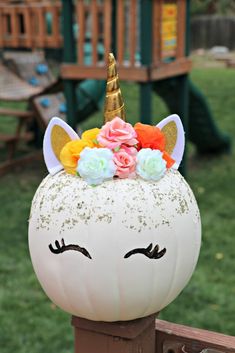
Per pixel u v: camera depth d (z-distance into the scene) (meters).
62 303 1.41
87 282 1.32
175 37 6.34
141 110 5.81
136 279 1.31
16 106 11.77
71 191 1.33
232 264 4.66
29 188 6.77
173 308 3.92
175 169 1.46
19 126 7.59
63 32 6.16
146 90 5.72
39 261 1.39
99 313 1.37
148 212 1.31
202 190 6.67
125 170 1.32
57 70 14.59
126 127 1.37
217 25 22.38
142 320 1.46
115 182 1.33
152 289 1.34
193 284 4.28
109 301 1.33
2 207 6.09
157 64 5.84
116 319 1.40
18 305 3.97
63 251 1.32
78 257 1.31
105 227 1.28
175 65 6.21
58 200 1.34
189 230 1.38
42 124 7.32
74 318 1.49
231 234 5.32
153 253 1.31
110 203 1.29
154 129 1.41
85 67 6.07
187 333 1.65
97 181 1.32
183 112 6.80
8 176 7.27
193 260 1.42
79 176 1.36
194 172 7.46
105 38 5.96
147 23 5.57
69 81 6.27
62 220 1.32
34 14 7.15
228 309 3.92
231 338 1.63
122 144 1.36
